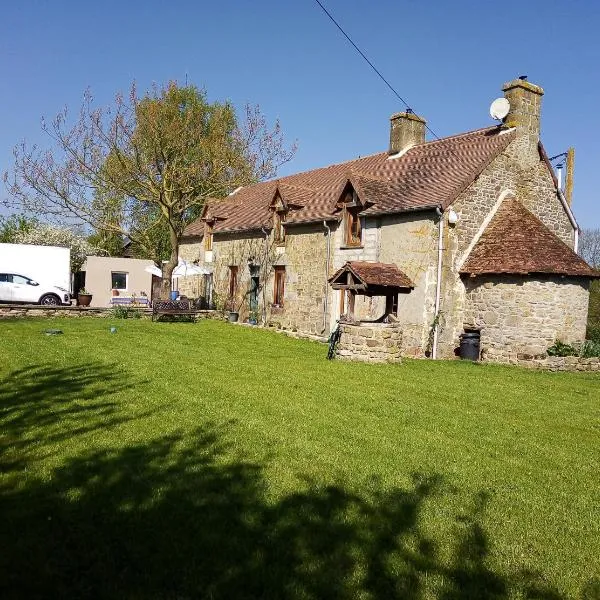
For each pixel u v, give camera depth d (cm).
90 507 427
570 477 571
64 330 1521
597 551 414
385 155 2177
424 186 1669
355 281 1309
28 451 543
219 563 359
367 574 360
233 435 622
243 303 2355
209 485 478
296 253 2044
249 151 2381
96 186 2233
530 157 1755
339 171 2350
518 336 1473
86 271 2959
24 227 3906
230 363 1110
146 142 2172
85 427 623
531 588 359
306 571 358
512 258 1492
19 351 1107
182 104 2436
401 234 1627
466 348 1535
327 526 418
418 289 1568
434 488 512
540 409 878
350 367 1162
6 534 382
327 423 699
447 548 402
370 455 588
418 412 795
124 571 346
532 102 1752
